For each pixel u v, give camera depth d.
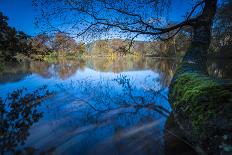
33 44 7.71
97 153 3.38
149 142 3.65
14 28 6.80
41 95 8.07
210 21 7.41
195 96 3.54
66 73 18.36
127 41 8.45
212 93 3.22
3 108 6.11
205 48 7.27
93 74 16.84
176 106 4.33
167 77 13.59
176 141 3.57
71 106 6.31
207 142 2.68
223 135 2.47
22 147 3.60
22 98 7.52
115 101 6.85
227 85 3.33
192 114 3.28
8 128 4.50
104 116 5.28
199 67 6.47
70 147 3.59
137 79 12.77
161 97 7.32
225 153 2.26
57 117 5.23
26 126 4.62
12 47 6.98
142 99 7.07
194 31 7.57
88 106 6.27
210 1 7.45
